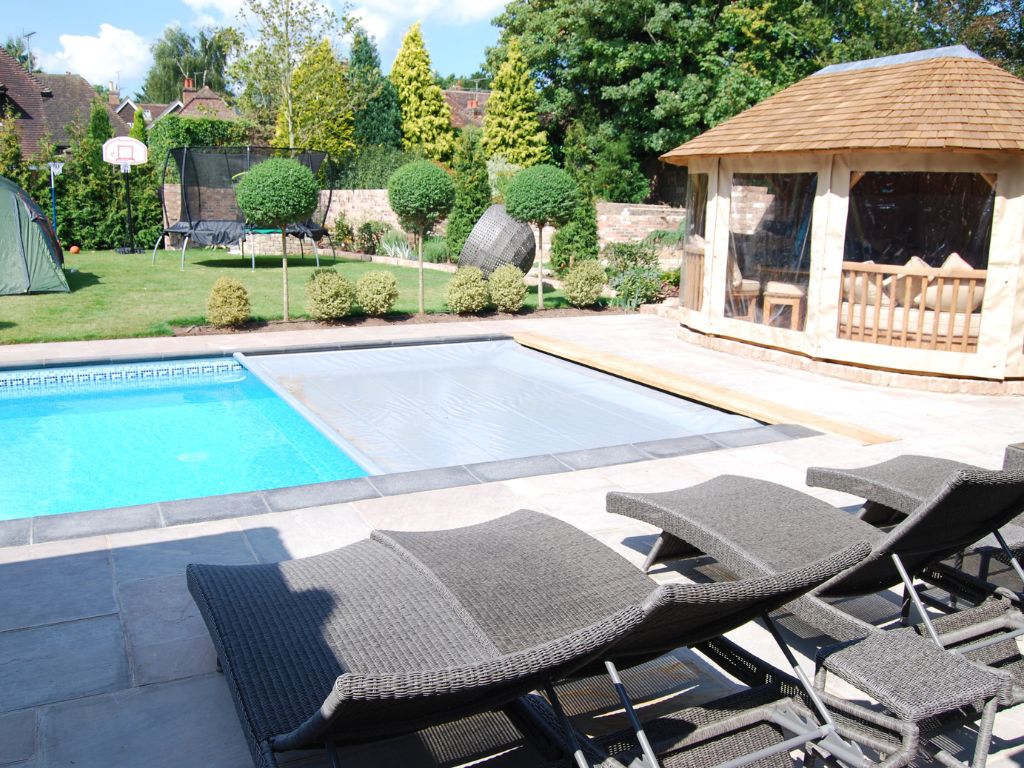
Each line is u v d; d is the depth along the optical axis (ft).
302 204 37.14
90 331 34.94
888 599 12.31
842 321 29.09
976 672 7.72
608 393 28.81
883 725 7.45
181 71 204.64
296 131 86.43
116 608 11.73
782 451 20.04
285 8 80.89
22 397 28.71
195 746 8.79
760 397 25.98
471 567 9.28
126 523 14.89
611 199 80.48
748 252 32.19
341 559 9.81
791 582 6.91
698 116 77.51
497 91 91.56
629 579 9.17
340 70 85.30
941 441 21.31
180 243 76.79
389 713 5.89
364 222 73.87
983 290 26.71
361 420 25.46
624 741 7.30
